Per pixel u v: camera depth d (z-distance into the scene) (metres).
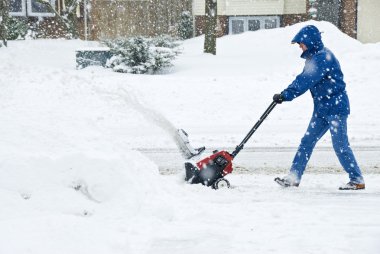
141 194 9.60
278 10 64.38
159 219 9.23
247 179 14.33
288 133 21.59
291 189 12.81
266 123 23.56
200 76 34.00
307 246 8.13
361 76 31.30
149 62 39.09
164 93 28.75
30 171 9.14
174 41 46.38
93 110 24.33
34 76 27.95
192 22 64.62
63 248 7.44
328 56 12.76
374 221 9.56
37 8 58.41
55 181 9.18
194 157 12.85
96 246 7.66
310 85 12.62
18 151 9.71
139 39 39.97
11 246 7.25
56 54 47.97
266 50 49.25
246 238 8.52
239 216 9.89
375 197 11.84
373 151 18.36
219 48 51.28
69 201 8.96
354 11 60.41
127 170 9.80
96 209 9.02
